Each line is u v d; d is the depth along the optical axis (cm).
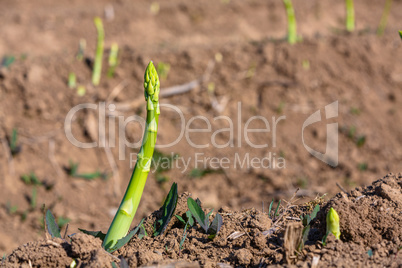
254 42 960
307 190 704
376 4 1559
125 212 316
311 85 881
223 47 923
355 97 878
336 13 1491
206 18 1420
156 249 326
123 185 724
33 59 884
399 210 323
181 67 889
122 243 313
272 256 303
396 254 295
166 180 716
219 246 328
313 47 929
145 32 1318
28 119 788
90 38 1266
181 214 364
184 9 1419
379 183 357
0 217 646
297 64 900
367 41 955
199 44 984
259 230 336
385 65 932
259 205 681
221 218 332
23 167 720
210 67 891
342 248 297
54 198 685
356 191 349
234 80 877
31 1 1535
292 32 945
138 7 1413
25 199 680
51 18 1336
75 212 669
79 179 717
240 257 306
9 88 815
